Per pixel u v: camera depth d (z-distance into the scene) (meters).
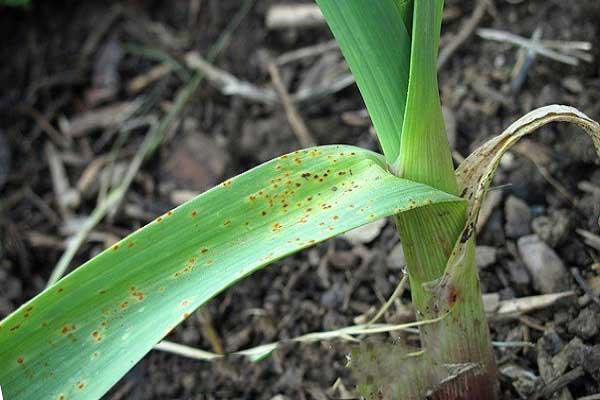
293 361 0.44
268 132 0.52
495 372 0.38
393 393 0.37
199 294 0.32
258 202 0.33
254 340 0.46
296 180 0.34
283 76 0.53
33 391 0.33
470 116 0.48
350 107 0.51
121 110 0.56
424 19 0.32
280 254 0.32
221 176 0.52
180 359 0.46
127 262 0.33
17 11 0.60
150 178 0.53
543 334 0.41
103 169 0.53
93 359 0.33
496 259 0.44
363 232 0.46
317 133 0.51
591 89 0.47
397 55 0.34
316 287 0.46
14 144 0.55
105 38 0.59
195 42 0.57
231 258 0.33
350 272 0.46
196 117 0.54
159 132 0.54
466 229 0.35
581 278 0.42
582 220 0.44
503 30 0.50
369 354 0.37
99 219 0.51
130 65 0.57
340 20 0.34
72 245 0.50
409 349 0.37
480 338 0.37
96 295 0.33
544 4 0.50
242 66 0.55
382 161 0.34
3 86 0.58
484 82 0.49
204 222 0.33
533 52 0.49
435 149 0.34
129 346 0.33
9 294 0.50
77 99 0.57
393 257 0.45
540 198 0.45
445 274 0.35
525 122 0.35
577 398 0.39
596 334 0.40
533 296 0.42
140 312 0.33
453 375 0.37
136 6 0.60
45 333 0.33
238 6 0.57
